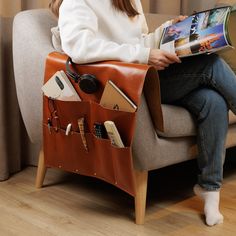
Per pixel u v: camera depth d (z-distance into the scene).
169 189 1.59
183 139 1.31
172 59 1.16
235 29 1.55
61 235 1.15
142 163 1.19
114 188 1.58
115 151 1.16
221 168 1.26
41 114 1.44
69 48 1.21
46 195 1.48
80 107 1.25
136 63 1.15
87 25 1.21
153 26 1.99
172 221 1.26
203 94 1.25
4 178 1.65
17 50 1.47
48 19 1.54
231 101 1.25
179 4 2.45
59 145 1.37
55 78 1.27
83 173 1.33
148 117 1.18
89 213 1.32
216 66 1.22
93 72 1.18
